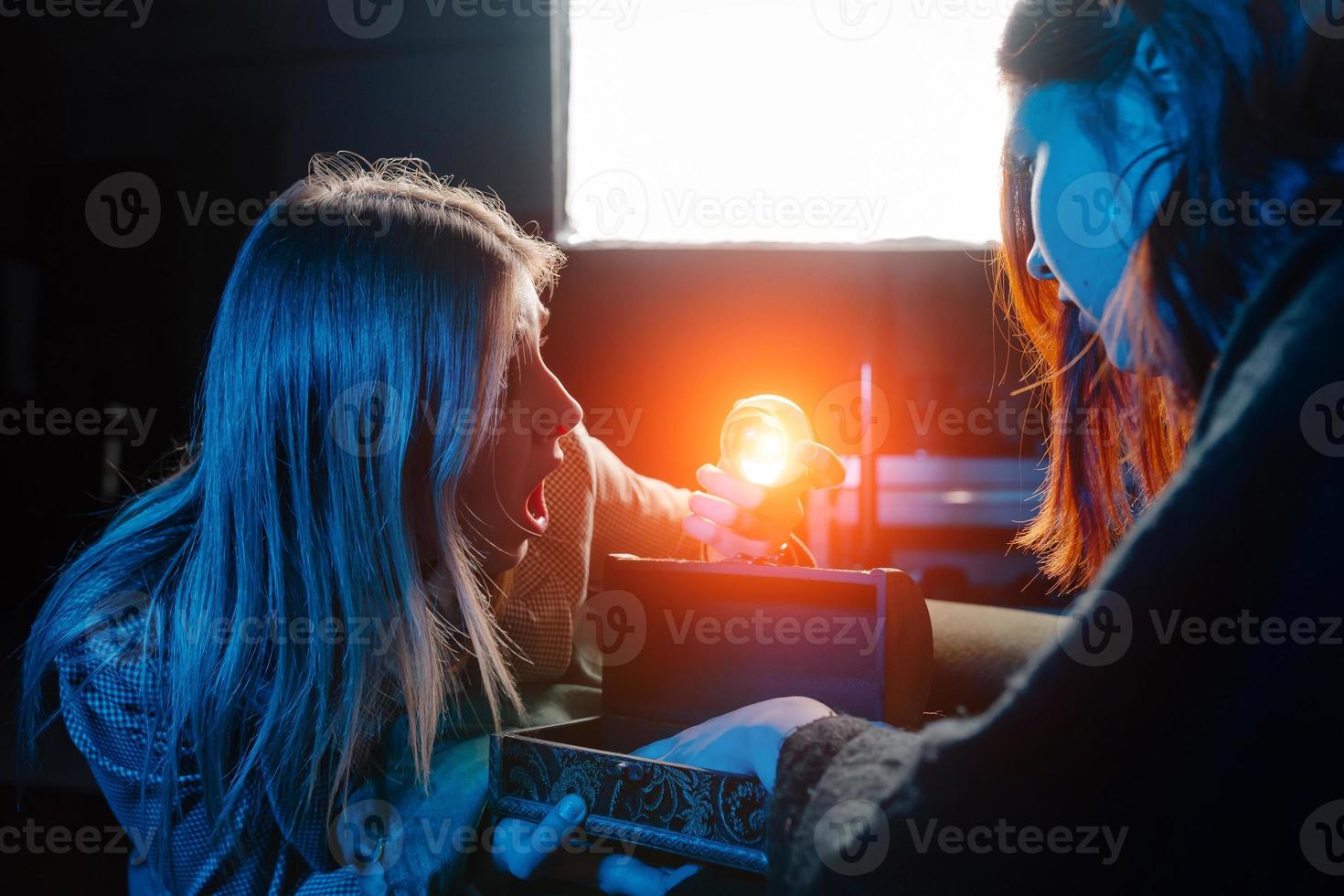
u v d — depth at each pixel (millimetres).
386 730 821
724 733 653
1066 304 802
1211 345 526
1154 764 425
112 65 2477
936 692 1040
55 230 2656
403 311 755
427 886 722
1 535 2830
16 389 2900
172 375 2617
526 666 1044
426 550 825
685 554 1224
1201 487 410
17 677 923
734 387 1798
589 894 736
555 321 1827
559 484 1073
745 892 658
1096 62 548
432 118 2172
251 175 2381
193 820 743
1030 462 1734
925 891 467
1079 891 442
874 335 1755
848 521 1700
